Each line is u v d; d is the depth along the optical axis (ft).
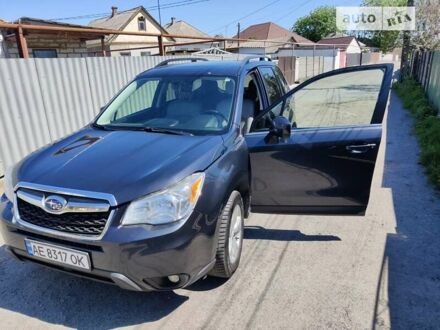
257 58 15.61
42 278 10.25
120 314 8.74
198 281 9.89
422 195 15.93
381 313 8.55
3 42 37.76
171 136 10.03
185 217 7.71
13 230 8.25
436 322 8.26
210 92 11.82
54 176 8.13
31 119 19.44
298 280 9.89
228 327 8.23
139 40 99.66
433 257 10.98
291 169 10.93
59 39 46.11
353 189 10.75
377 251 11.37
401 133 28.58
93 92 23.03
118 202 7.38
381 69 10.75
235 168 9.57
